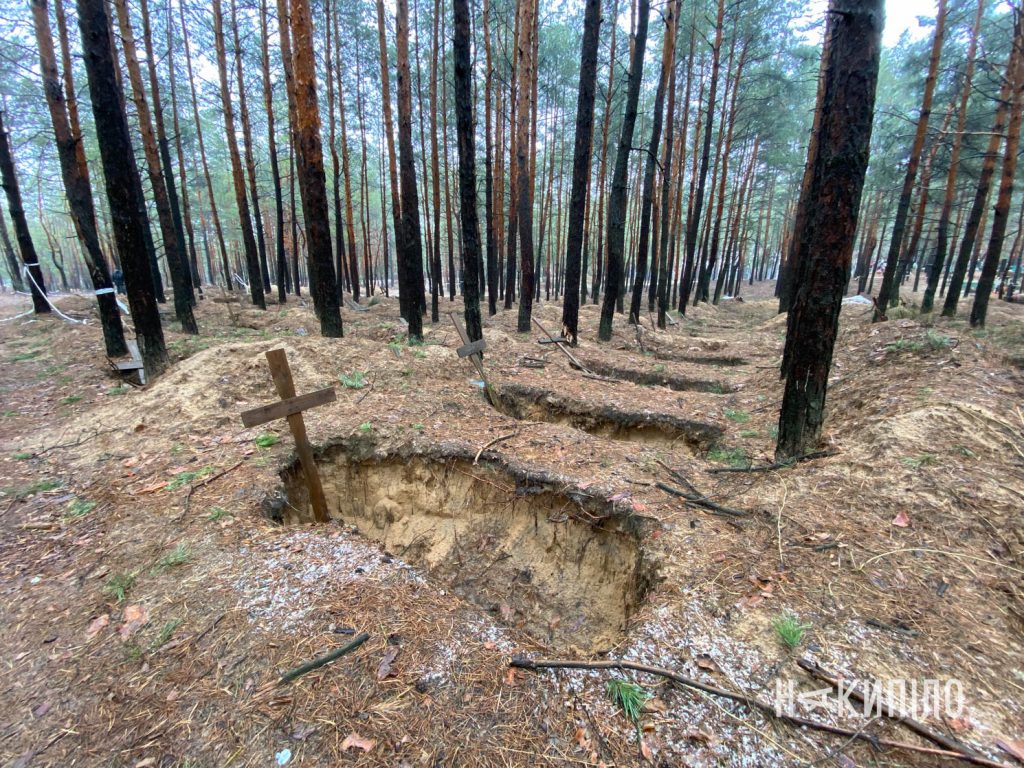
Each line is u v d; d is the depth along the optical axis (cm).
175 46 1809
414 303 1030
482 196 2495
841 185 378
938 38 1107
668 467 487
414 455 543
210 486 437
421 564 504
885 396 509
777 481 424
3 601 303
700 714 222
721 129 1969
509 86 1870
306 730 218
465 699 233
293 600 297
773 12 1633
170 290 2198
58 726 225
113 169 650
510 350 1029
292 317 1410
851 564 311
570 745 211
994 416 420
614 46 1559
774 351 1170
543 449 536
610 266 1241
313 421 573
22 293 2275
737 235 2961
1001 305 2011
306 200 859
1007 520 321
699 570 321
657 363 1034
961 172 1566
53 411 652
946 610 271
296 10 749
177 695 238
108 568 331
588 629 407
